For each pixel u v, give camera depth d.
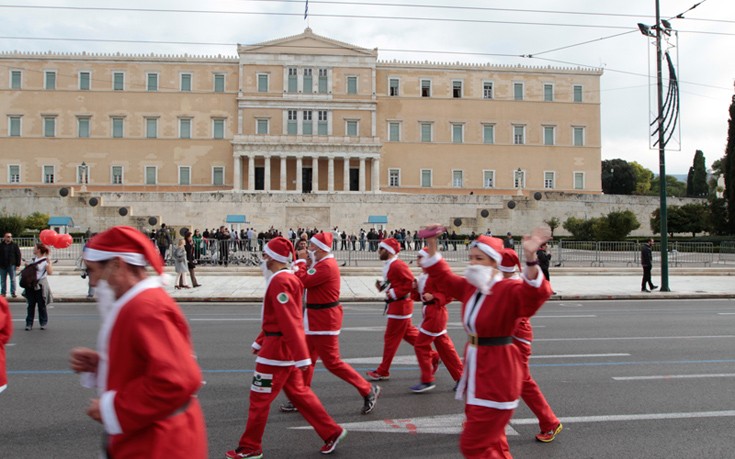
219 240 31.62
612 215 47.03
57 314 16.86
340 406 8.02
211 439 6.65
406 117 76.81
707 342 12.81
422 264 5.79
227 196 57.44
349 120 75.06
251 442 6.09
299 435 6.88
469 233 57.41
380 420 7.43
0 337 5.65
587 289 24.86
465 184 77.19
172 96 73.38
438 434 6.92
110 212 53.09
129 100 72.88
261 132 73.62
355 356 11.17
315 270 7.56
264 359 6.14
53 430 6.86
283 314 5.98
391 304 9.38
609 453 6.35
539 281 4.77
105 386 3.25
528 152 78.31
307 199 58.38
